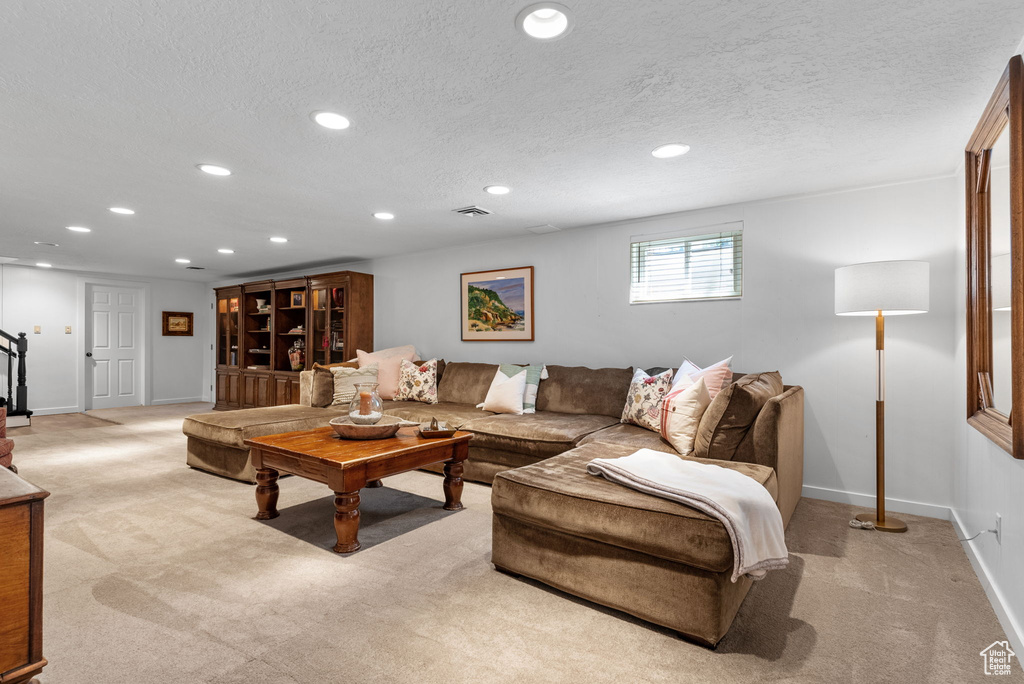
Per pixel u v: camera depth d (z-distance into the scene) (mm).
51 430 5715
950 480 2959
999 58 1756
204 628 1797
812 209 3357
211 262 6285
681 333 3879
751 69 1829
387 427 2951
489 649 1695
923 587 2137
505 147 2570
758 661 1641
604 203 3598
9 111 2125
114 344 7645
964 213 2686
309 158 2705
